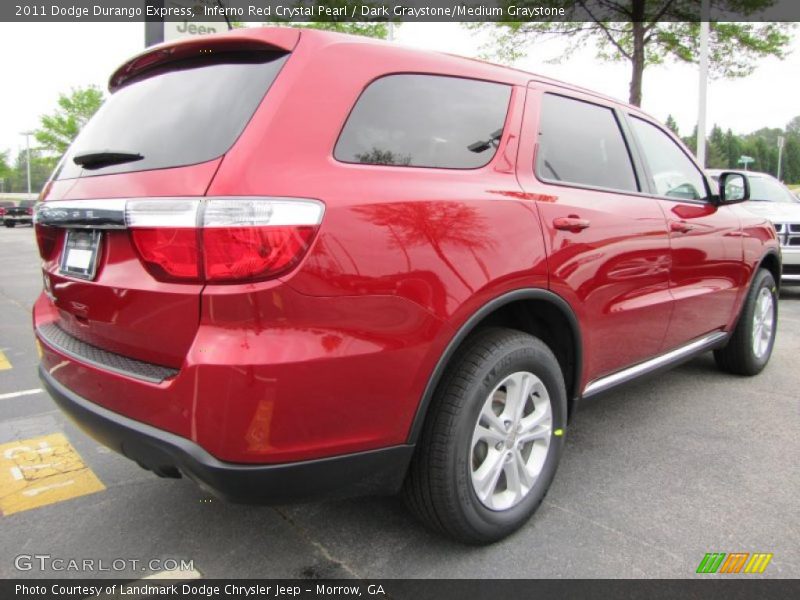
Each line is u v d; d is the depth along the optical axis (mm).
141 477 2867
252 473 1682
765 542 2295
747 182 3555
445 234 1965
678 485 2750
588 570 2131
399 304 1838
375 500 2629
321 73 1877
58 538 2369
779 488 2719
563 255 2373
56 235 2260
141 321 1821
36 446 3219
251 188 1648
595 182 2777
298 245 1658
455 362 2113
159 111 2047
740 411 3674
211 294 1641
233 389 1620
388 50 2102
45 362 2346
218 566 2186
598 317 2623
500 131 2361
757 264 4090
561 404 2455
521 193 2293
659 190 3234
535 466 2404
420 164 2057
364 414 1820
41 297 2717
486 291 2053
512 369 2195
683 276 3266
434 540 2320
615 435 3320
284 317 1658
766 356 4457
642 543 2293
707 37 11438
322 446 1763
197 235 1645
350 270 1740
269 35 1917
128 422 1844
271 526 2432
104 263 1947
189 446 1691
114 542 2338
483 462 2217
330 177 1779
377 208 1820
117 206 1835
